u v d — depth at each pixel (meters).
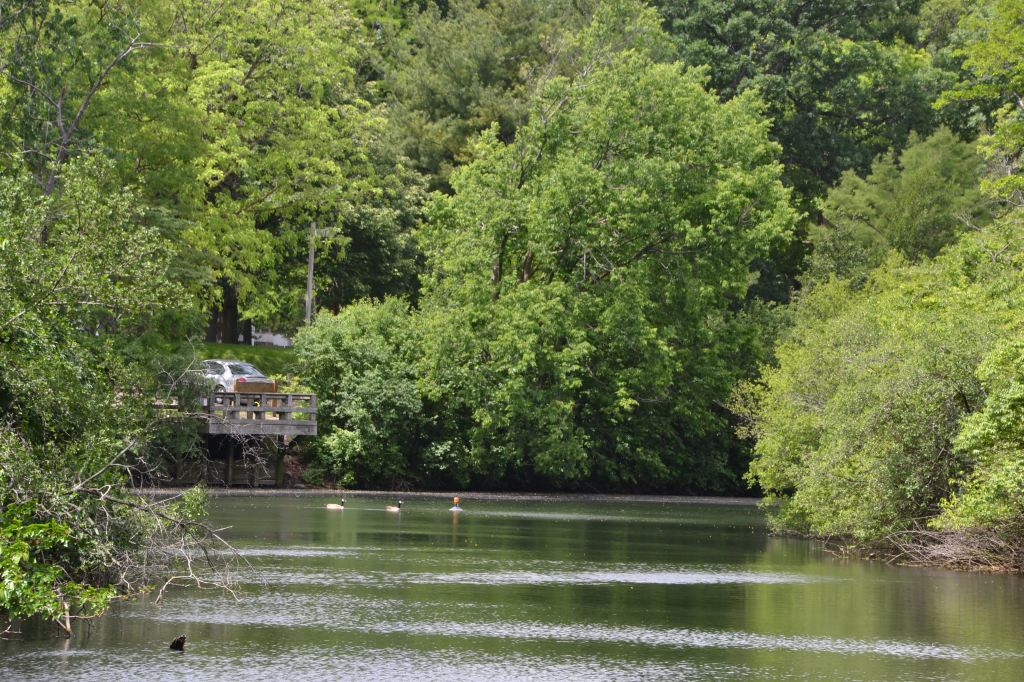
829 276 88.62
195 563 34.16
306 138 84.12
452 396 79.25
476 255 77.44
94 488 26.02
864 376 43.56
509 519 56.69
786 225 82.81
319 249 89.50
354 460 76.44
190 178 65.56
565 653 22.42
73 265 27.98
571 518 59.03
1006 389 35.38
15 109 51.94
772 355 87.56
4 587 20.75
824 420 45.06
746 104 83.69
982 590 32.41
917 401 40.22
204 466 68.88
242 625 24.47
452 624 25.25
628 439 83.19
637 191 76.12
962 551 38.81
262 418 71.06
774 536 50.91
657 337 78.38
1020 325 41.56
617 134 77.94
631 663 21.64
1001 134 63.78
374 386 77.00
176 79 71.94
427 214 81.50
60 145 52.69
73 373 27.23
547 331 74.94
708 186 79.19
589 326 78.19
